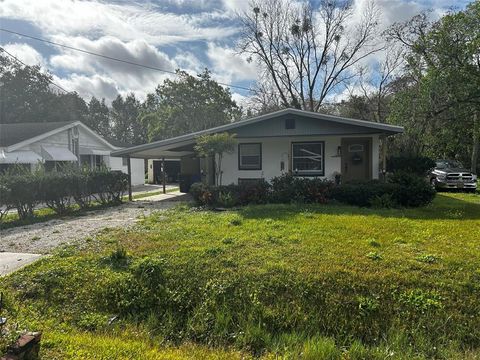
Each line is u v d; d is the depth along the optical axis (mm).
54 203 10555
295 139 13305
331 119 11750
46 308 4180
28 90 33438
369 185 10219
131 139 57125
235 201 10703
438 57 15930
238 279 4367
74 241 6668
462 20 14938
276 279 4289
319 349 3307
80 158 19594
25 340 2631
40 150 16453
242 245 5621
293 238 5941
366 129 11781
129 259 5145
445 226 6875
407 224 7062
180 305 4168
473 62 15227
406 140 18922
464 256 4938
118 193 13164
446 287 4055
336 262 4699
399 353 3338
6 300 3941
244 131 12664
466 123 16672
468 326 3629
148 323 3982
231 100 35938
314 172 13188
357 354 3309
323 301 3980
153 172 28484
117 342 3367
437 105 16641
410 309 3812
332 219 7625
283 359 3240
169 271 4625
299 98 29844
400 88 22094
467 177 14922
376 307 3840
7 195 8961
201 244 5762
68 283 4562
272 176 13438
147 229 7445
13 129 17438
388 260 4758
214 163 13891
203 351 3432
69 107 39812
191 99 33875
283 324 3809
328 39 28438
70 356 2898
